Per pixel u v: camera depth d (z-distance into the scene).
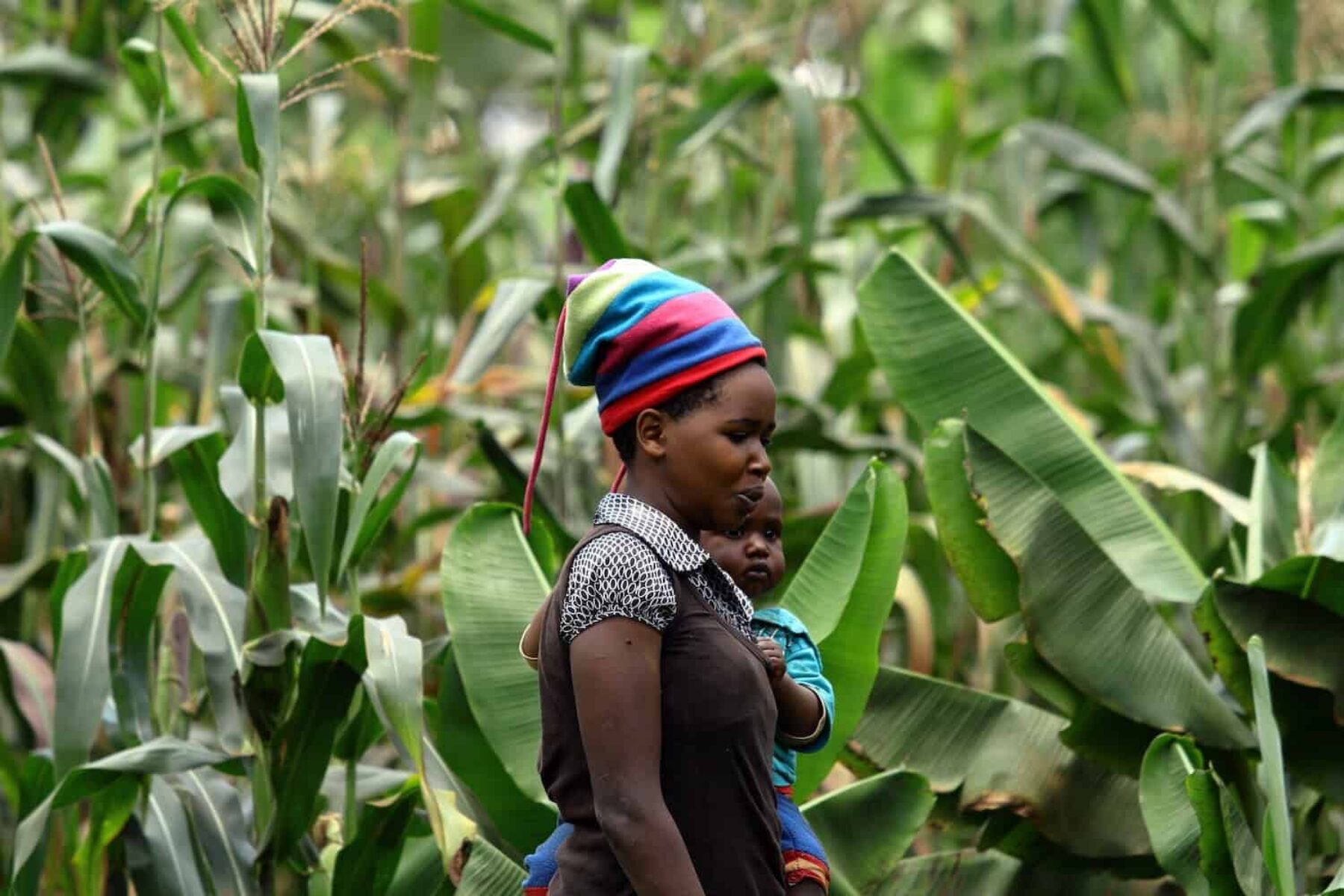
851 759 8.91
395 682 7.79
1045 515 8.80
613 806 5.34
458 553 8.88
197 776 9.43
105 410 12.95
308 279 13.70
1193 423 15.46
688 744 5.52
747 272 14.70
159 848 9.12
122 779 8.95
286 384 8.09
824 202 14.29
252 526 9.19
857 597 8.25
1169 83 21.02
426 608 12.73
